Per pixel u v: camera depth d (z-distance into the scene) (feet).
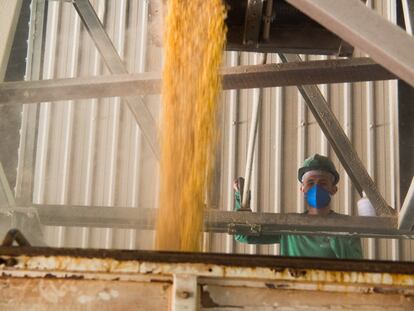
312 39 11.39
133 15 26.61
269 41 11.39
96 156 25.72
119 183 25.46
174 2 10.64
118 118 25.88
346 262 6.16
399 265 6.14
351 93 25.55
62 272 6.19
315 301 6.15
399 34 6.31
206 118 10.58
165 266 6.14
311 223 13.96
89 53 26.50
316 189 15.12
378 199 14.84
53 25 26.68
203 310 6.13
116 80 10.95
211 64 10.64
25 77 13.82
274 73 11.19
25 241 6.80
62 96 11.06
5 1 10.75
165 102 10.70
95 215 13.89
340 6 6.45
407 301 6.15
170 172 10.48
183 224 10.19
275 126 25.55
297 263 6.15
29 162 13.82
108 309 6.15
